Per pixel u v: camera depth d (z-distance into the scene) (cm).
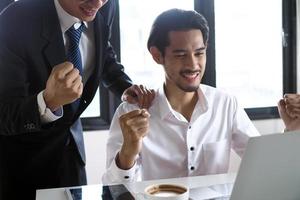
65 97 98
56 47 125
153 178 127
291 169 73
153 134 128
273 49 282
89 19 125
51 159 133
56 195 101
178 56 119
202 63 121
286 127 125
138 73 250
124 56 246
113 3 150
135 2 243
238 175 71
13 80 117
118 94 161
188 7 256
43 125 110
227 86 275
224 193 99
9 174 129
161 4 248
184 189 92
